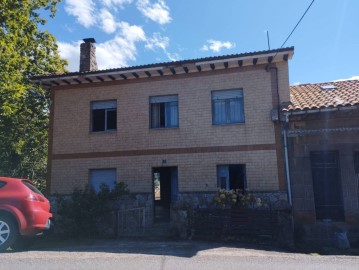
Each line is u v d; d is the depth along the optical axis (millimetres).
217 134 13195
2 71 16609
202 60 12906
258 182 12445
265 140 12672
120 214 12891
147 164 13695
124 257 7305
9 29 17469
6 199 7883
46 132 21984
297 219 11711
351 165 11664
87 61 17047
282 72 12984
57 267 6230
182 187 13141
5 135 20578
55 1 21422
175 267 6371
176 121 13945
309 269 6449
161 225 13070
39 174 24844
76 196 12109
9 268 6082
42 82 14867
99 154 14266
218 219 11000
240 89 13414
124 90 14477
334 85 15820
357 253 9844
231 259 7375
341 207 11766
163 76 14141
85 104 14812
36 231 8055
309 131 12031
